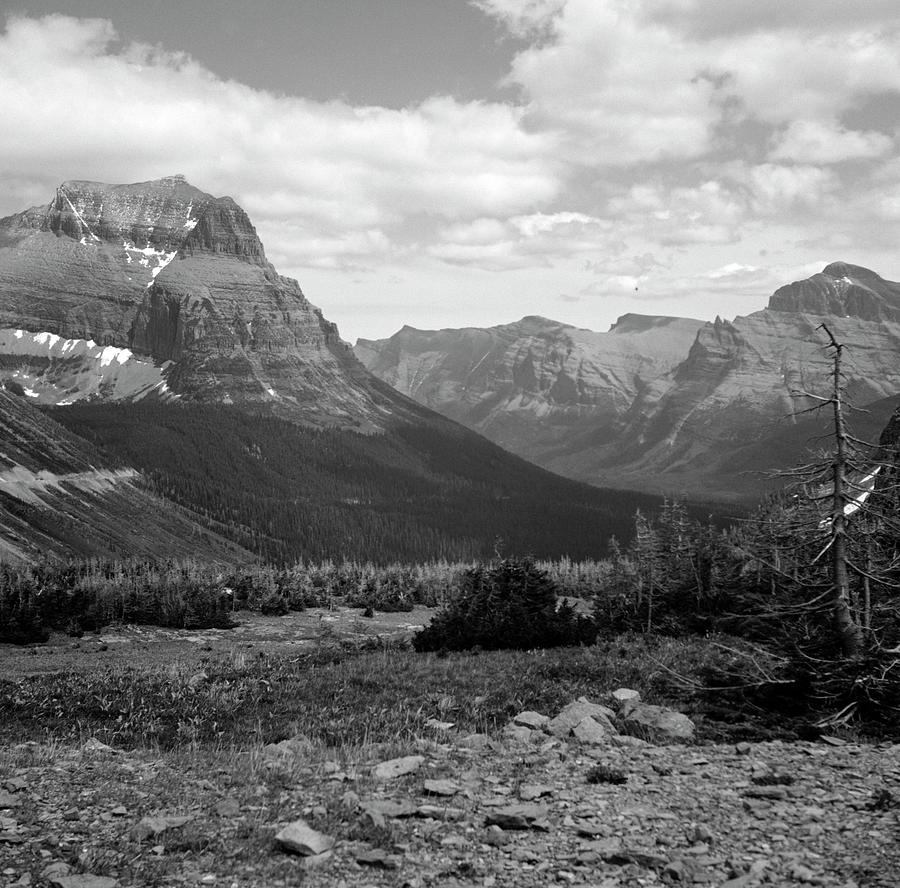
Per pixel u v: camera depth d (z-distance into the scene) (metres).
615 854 10.82
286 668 34.91
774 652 21.56
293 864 10.79
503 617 41.22
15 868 10.80
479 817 12.55
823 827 11.77
